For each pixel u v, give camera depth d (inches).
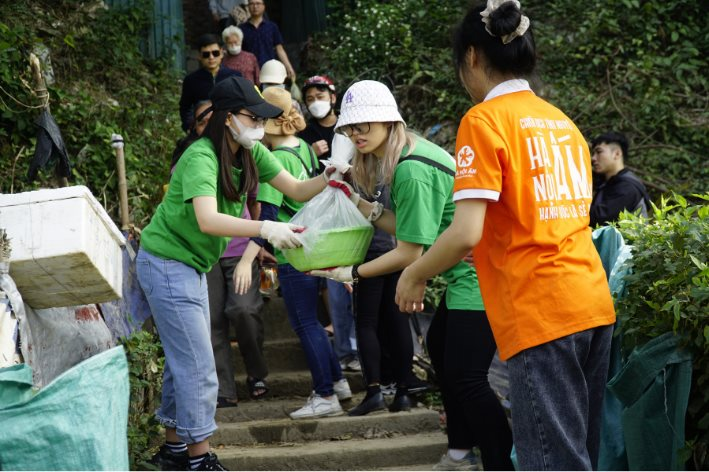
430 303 259.8
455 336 152.4
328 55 415.2
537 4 394.0
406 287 118.3
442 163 147.8
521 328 112.5
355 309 216.7
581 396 114.0
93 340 173.3
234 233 147.9
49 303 152.5
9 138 284.2
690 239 143.6
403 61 379.9
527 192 113.4
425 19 394.9
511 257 113.9
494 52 118.3
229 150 156.1
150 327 221.8
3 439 104.2
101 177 290.2
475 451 186.2
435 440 205.9
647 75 357.7
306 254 143.1
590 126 351.3
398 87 374.3
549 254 113.3
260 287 236.7
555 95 355.9
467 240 110.8
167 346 161.5
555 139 117.3
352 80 388.8
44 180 274.1
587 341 114.3
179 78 387.9
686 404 133.7
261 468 197.9
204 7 457.7
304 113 310.7
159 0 398.6
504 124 113.9
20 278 144.3
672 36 366.0
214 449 209.3
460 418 173.8
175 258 159.9
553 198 114.9
